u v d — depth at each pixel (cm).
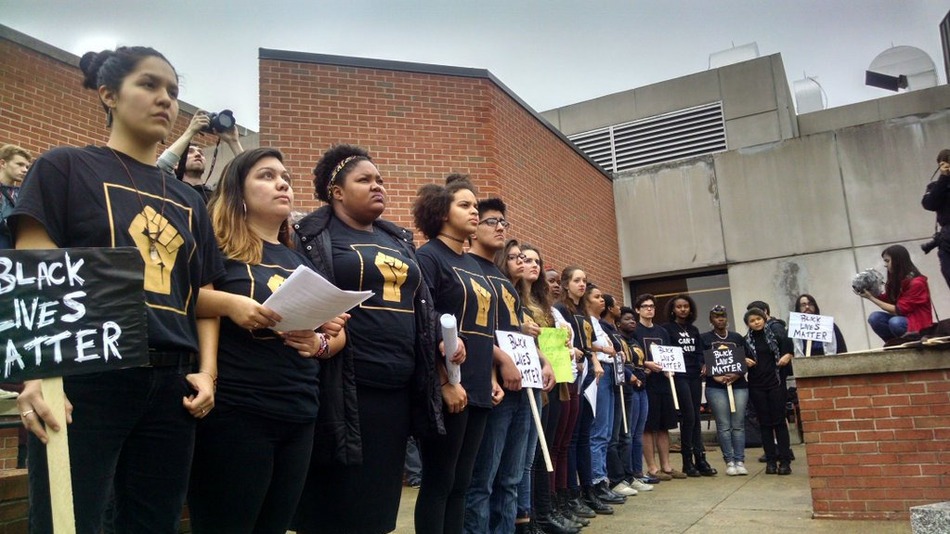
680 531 468
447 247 353
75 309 180
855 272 1149
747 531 464
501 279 397
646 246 1300
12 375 171
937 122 1139
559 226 1053
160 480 198
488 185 859
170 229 209
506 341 374
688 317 784
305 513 269
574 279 554
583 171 1191
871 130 1176
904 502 476
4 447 384
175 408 200
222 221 251
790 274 1191
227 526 222
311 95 802
